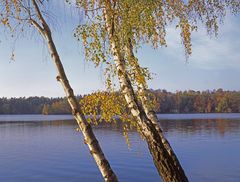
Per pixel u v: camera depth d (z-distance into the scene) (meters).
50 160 32.38
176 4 8.39
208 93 147.88
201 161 29.73
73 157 33.78
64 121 119.00
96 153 5.89
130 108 7.50
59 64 5.99
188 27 8.48
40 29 6.09
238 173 24.47
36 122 112.94
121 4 6.89
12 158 34.31
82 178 24.27
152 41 8.68
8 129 80.06
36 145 46.03
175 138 49.50
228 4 9.16
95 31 6.99
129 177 23.95
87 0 6.97
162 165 7.66
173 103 143.50
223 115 141.12
